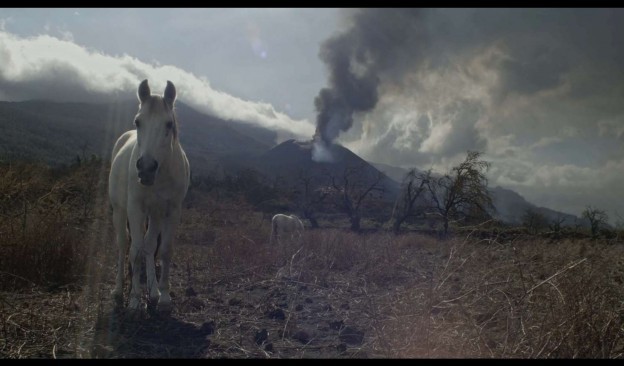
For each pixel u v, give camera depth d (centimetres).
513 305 455
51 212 906
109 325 525
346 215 5041
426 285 539
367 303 622
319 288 737
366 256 955
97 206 1100
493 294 505
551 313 418
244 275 823
